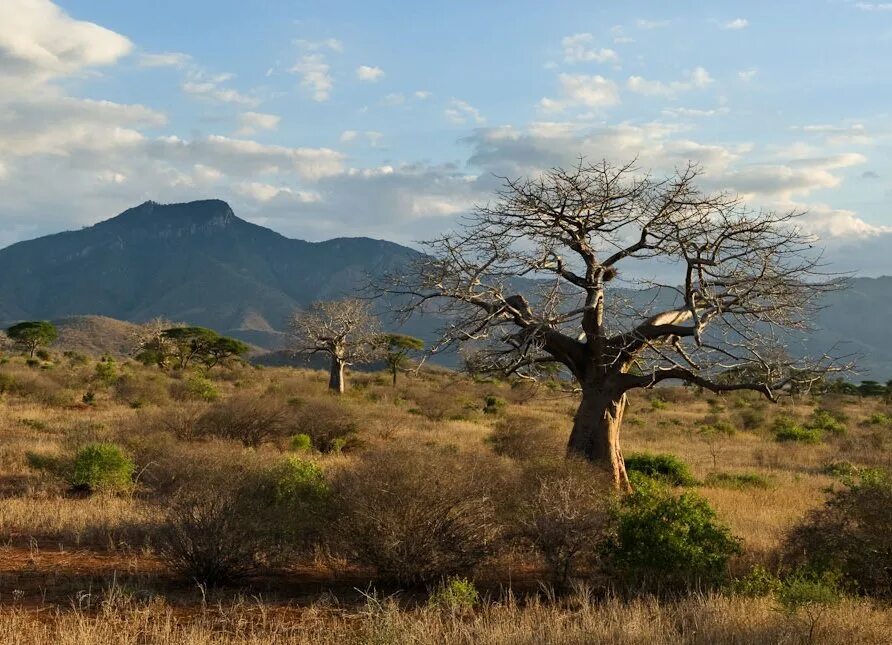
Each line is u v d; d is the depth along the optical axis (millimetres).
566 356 14391
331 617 7672
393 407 36312
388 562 8953
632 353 13953
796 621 6902
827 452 25484
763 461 22797
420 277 13844
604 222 13812
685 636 6555
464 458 10281
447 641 6465
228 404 20500
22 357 62719
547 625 6844
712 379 14500
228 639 6727
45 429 22766
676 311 14469
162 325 68812
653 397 57156
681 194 13352
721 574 8703
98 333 140375
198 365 63031
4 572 8930
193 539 8828
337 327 49781
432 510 8977
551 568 9211
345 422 21922
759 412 40750
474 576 9258
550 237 13750
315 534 10055
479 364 14086
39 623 7090
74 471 14414
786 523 12312
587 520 9148
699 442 28344
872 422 37562
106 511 12039
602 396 14023
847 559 9031
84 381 41094
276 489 10203
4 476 15352
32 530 11133
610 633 6574
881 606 8109
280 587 8859
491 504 9461
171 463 12648
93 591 8328
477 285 13742
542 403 47219
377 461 9273
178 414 19766
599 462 13742
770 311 13500
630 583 8805
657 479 16922
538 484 10141
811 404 50562
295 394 37719
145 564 9570
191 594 8406
